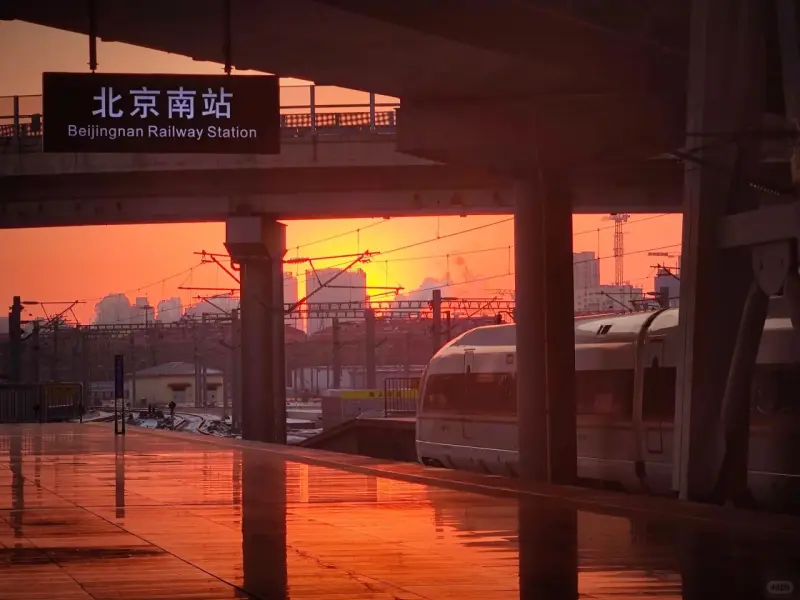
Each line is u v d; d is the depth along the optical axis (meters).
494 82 27.39
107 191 55.69
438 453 38.34
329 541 14.58
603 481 30.06
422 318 124.31
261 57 24.72
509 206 53.88
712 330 20.80
